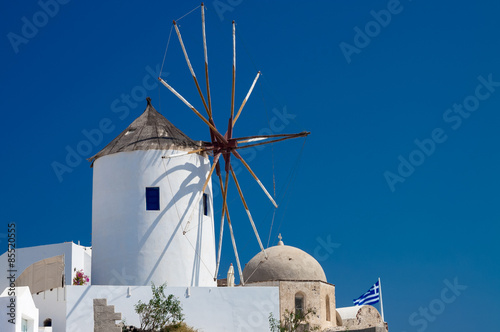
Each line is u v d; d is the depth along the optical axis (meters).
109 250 41.78
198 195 43.03
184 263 41.62
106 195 42.59
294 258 48.47
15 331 33.47
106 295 38.38
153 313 37.62
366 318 50.62
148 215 41.78
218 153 43.88
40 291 40.00
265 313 40.16
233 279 45.75
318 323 47.00
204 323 39.38
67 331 37.50
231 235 43.81
